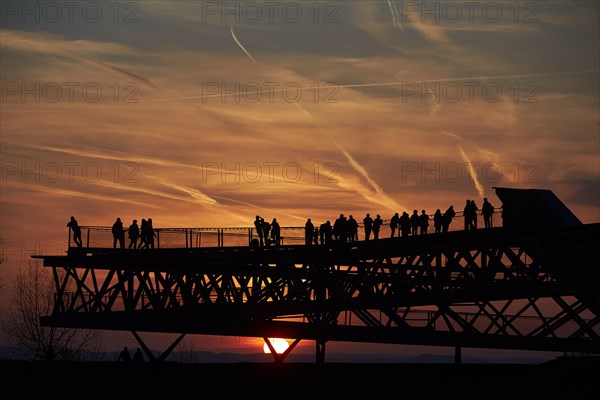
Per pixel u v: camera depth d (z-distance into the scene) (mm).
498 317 130750
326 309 134375
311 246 139875
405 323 131000
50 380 94250
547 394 104000
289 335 134875
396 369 107812
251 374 100500
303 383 100312
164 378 96625
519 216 140000
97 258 141750
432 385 105688
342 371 104688
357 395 98250
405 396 99562
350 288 136000
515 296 131500
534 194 140625
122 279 140250
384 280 132250
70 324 141000
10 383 92625
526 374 113688
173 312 137750
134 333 139250
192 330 137375
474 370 112750
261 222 143875
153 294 138875
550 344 129000
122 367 99500
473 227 138375
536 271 130750
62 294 142125
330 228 141625
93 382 94375
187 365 101938
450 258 134500
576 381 110688
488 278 133250
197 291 138500
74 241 144875
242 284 137500
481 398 101312
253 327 135875
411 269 133125
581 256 130625
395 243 137750
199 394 95188
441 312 130750
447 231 139875
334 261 136375
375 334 132125
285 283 140125
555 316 129875
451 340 129750
